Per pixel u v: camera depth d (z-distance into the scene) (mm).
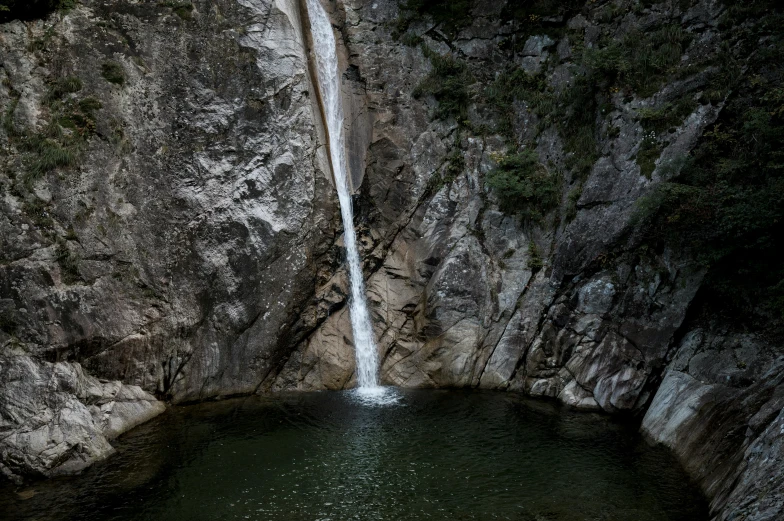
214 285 15750
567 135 18812
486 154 19469
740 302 14367
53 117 13984
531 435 14023
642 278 15805
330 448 13070
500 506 10711
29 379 12047
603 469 12281
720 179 14977
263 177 16547
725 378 13289
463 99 20188
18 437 11500
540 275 17750
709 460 11797
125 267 14422
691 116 16094
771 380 11992
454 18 21250
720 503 10172
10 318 12344
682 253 15391
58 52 14383
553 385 16672
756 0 16828
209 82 16188
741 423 11625
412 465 12328
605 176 17062
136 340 14352
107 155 14508
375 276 18812
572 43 19828
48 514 10180
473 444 13445
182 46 15922
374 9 21266
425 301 18156
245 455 12609
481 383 17484
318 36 19750
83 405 12539
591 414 15508
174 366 15203
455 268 18078
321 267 17500
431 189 19234
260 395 16453
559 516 10406
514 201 18562
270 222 16438
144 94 15305
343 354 17484
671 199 15078
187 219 15516
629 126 17141
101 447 12352
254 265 16234
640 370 15359
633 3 18859
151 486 11219
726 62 16359
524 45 20656
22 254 12797
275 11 17281
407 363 17828
